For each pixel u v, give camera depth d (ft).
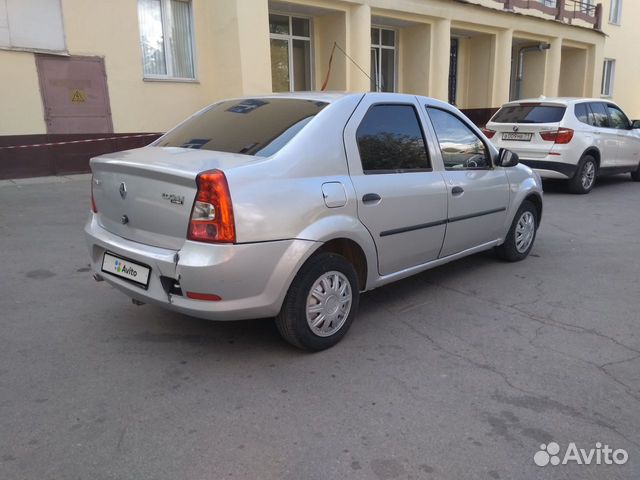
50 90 33.53
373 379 10.61
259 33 37.76
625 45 85.87
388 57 54.19
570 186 31.86
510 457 8.35
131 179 10.94
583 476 7.96
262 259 10.18
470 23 55.21
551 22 64.85
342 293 11.83
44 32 32.68
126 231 11.40
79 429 8.92
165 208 10.39
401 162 13.28
